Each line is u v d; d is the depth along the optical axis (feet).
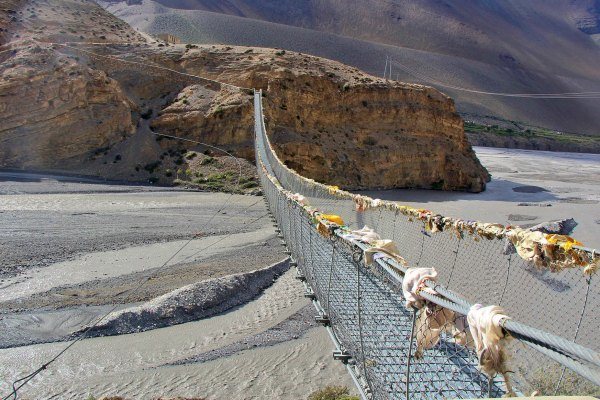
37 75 171.22
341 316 25.12
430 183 218.18
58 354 53.36
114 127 178.29
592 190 231.30
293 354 55.52
